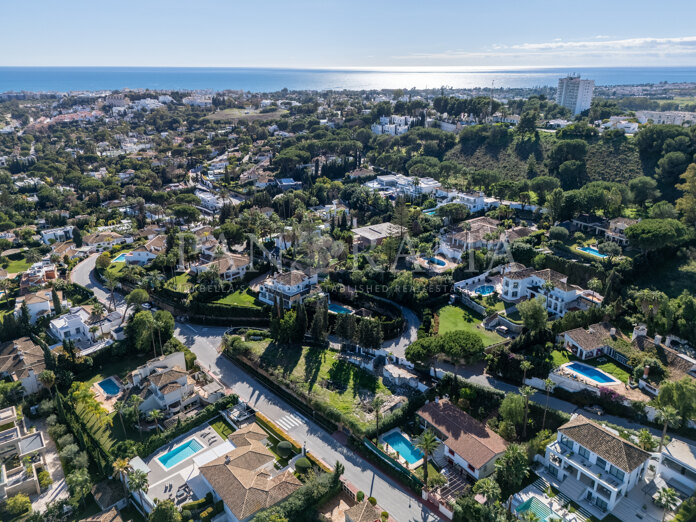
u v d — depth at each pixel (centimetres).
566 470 9069
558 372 11044
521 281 14488
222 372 13175
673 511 8131
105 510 9106
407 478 9288
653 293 12962
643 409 9881
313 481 9000
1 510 9162
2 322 15375
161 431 10944
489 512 7925
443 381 11469
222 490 8775
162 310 14888
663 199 19150
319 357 13238
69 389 12369
